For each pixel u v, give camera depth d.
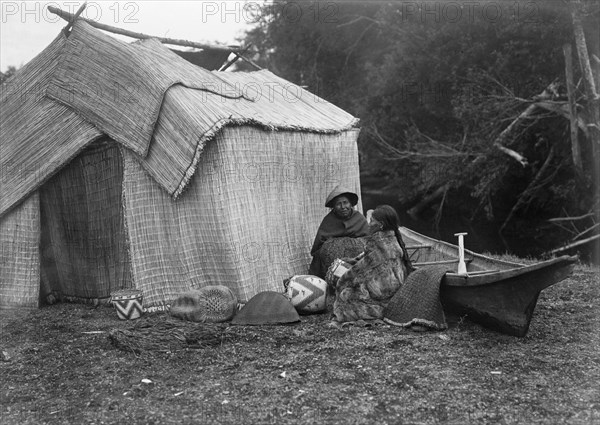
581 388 4.83
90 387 5.08
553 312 7.12
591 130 15.30
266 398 4.73
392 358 5.47
